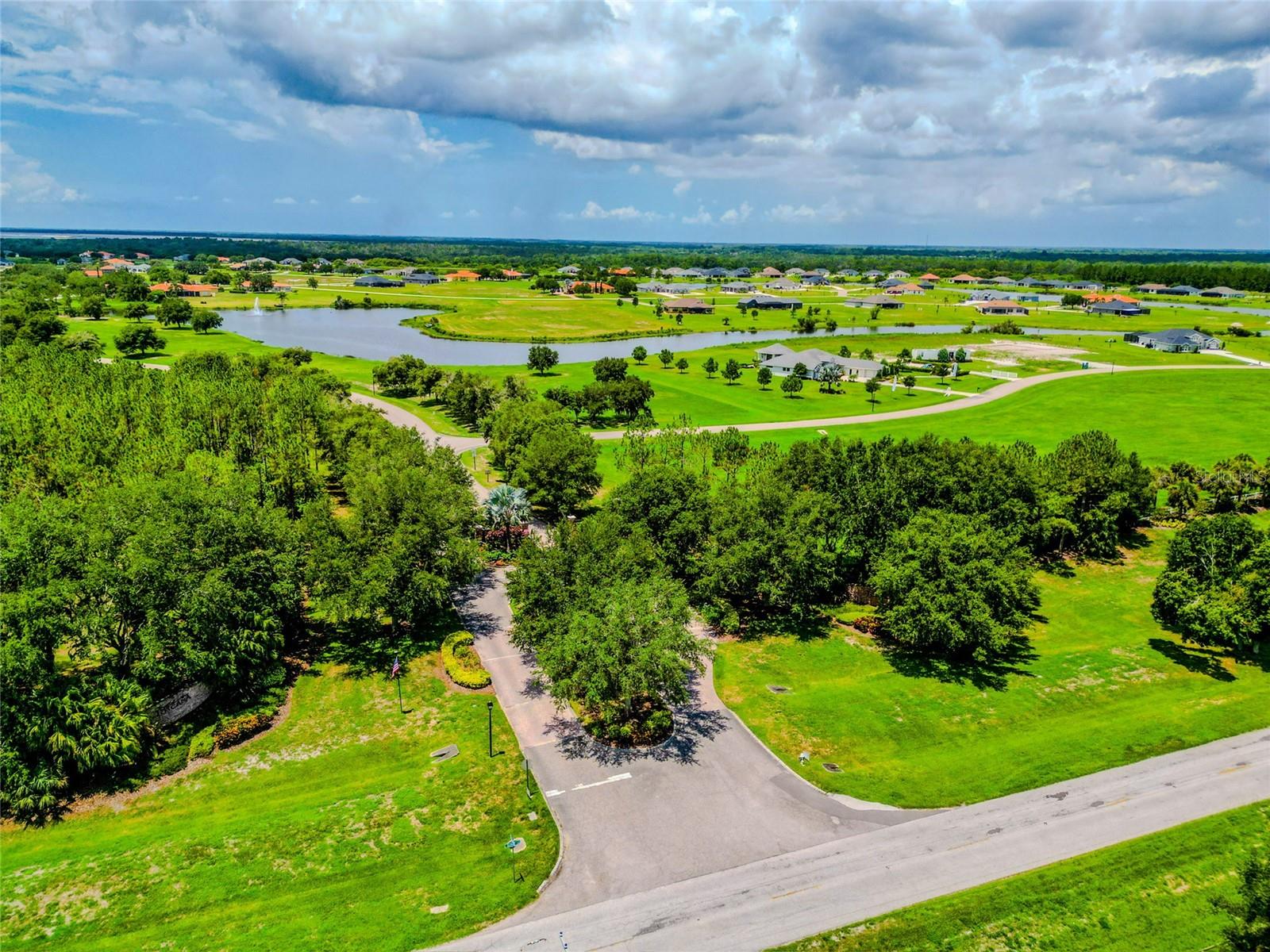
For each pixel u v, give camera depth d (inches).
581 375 6781.5
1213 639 2438.5
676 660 1875.0
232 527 2143.2
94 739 1740.9
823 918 1444.4
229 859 1579.7
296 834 1648.6
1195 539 2486.5
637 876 1547.7
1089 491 3112.7
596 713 2068.2
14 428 3518.7
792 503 2608.3
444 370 5925.2
